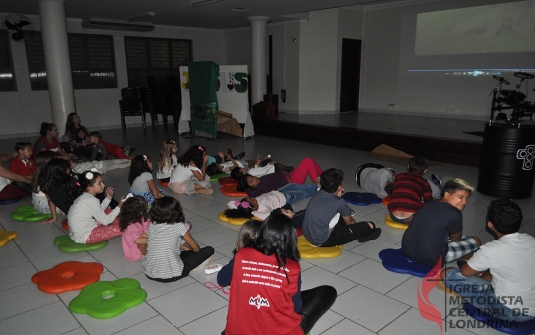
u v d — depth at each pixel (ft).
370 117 32.30
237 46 40.34
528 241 6.86
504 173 14.70
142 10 28.17
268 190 14.35
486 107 28.84
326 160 22.07
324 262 10.00
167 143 17.39
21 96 30.27
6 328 7.50
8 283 9.20
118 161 20.76
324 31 33.63
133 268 9.80
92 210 10.78
